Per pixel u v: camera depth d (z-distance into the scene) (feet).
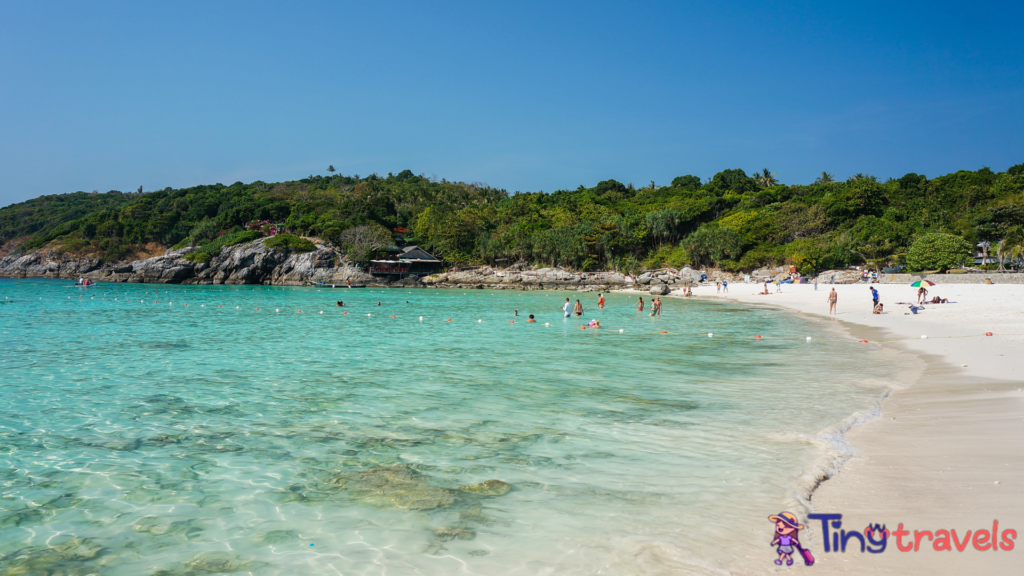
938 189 357.20
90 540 21.34
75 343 78.23
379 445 32.42
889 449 28.66
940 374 49.78
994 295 149.89
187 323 109.29
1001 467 24.49
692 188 472.03
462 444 32.40
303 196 525.34
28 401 43.52
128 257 434.30
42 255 434.71
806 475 25.52
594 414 39.06
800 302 173.17
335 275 359.05
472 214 416.05
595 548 19.60
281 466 29.09
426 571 18.52
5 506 24.34
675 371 56.24
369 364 61.21
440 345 77.25
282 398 44.60
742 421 36.37
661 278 298.35
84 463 29.68
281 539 21.21
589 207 408.87
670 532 20.57
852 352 67.92
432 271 384.68
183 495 25.49
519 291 299.99
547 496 24.53
